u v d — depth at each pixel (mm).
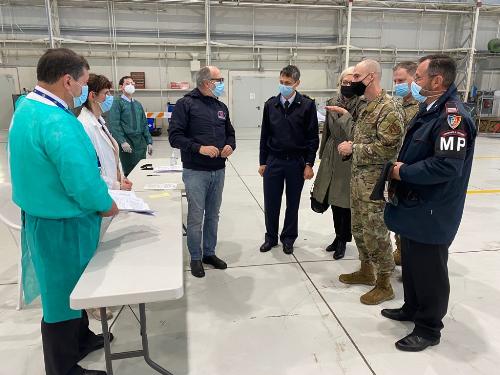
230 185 5387
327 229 3752
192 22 10500
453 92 1749
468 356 1931
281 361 1903
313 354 1954
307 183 5566
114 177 2404
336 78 11445
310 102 2914
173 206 2230
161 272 1422
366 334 2115
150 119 10289
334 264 2967
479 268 2898
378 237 2316
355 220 2512
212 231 2887
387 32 11367
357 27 11211
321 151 2980
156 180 2914
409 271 2080
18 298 2357
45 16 9828
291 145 2943
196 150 2516
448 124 1672
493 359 1909
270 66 11195
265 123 3053
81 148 1392
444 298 1902
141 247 1645
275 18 10844
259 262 2998
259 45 10828
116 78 10438
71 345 1604
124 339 2055
